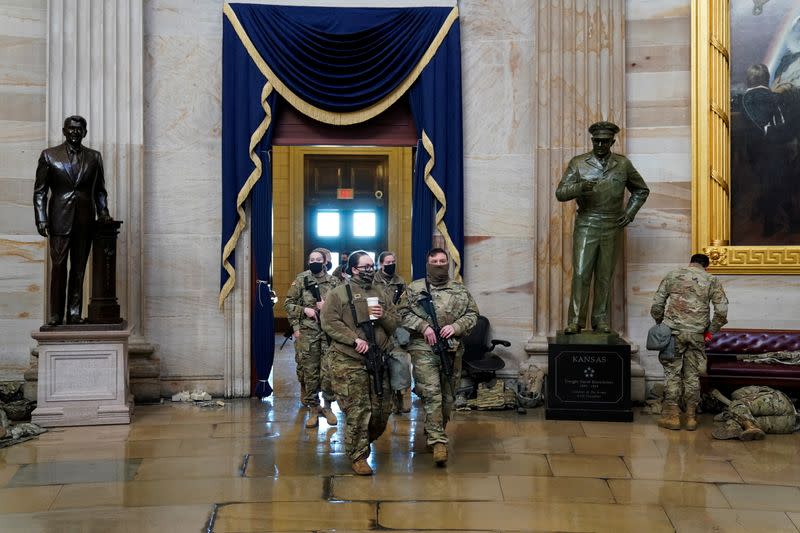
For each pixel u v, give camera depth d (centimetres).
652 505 534
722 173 868
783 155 865
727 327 868
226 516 514
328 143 909
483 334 874
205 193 899
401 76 891
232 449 676
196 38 898
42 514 515
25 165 866
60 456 652
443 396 650
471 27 909
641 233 885
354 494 557
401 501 542
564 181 804
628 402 780
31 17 870
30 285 866
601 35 880
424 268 889
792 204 863
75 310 768
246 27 884
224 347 895
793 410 741
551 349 790
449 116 892
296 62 884
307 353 767
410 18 893
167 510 523
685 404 773
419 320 627
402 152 1492
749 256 862
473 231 905
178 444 692
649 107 888
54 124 855
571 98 880
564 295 880
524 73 905
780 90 866
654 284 884
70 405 754
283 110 906
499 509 526
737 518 510
